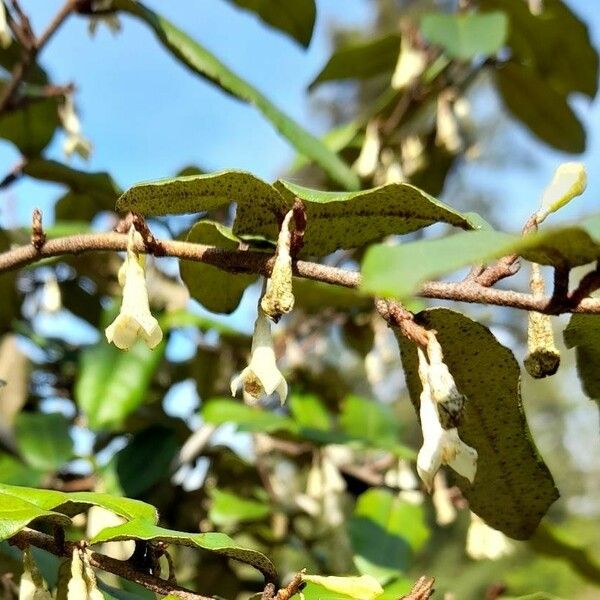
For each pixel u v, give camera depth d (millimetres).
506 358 168
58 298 266
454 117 321
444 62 314
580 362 173
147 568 157
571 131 364
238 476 283
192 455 260
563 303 145
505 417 174
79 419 292
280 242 152
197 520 270
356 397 290
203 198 162
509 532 187
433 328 165
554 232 130
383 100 315
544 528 267
